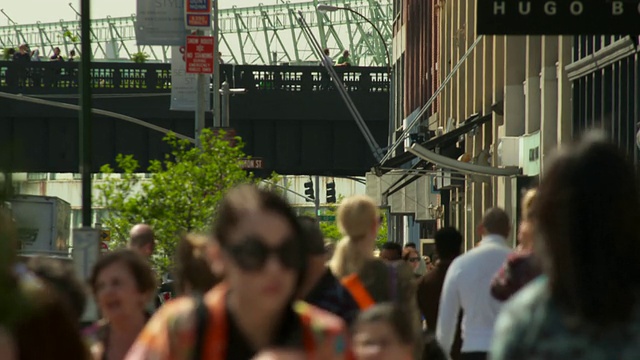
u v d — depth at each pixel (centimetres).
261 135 17725
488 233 2919
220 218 1132
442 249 3538
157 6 10694
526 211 2539
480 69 12531
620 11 3494
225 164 8594
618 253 1067
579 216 1070
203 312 1118
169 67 17200
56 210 9519
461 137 13088
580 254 1067
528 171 9606
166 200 8225
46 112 16875
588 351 1053
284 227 1123
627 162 1091
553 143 9369
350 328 1983
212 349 1112
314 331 1130
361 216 2444
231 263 1115
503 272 2523
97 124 17038
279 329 1134
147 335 1123
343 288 2095
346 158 17750
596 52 8012
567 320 1056
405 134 12094
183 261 2083
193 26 10712
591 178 1074
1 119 17000
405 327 1714
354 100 17788
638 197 1080
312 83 17688
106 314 2094
